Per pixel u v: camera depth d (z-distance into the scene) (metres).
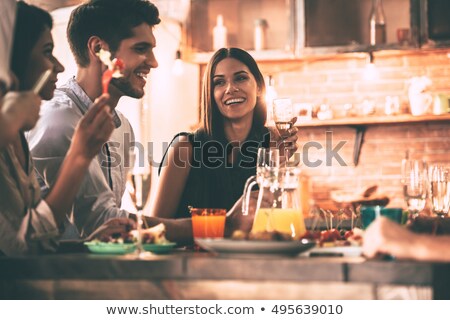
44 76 1.98
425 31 6.00
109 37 2.94
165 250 2.12
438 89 6.39
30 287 1.89
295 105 6.45
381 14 6.16
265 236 1.87
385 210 2.23
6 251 2.10
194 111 6.54
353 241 2.10
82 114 2.92
